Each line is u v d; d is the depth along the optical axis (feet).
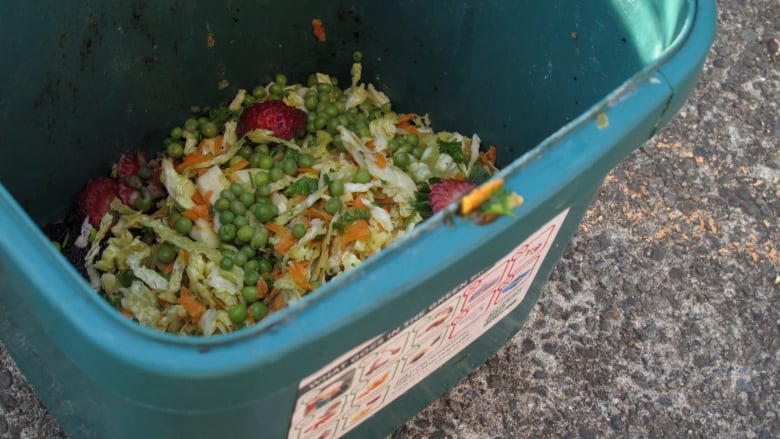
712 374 6.92
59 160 6.52
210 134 7.02
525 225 4.17
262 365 3.46
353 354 4.04
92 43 6.13
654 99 4.25
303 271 6.14
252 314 5.96
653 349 6.98
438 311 4.46
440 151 6.93
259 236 6.27
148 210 6.74
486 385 6.64
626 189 7.74
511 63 6.44
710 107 8.28
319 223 6.30
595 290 7.20
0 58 5.63
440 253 3.77
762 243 7.62
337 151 6.97
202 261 6.12
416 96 7.39
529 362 6.79
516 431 6.49
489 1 6.28
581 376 6.78
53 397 5.39
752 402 6.82
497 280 4.82
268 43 7.13
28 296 3.76
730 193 7.84
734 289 7.35
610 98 4.20
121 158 6.91
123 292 6.06
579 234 7.44
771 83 8.52
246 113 6.92
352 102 7.29
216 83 7.14
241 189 6.47
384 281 3.67
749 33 8.77
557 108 6.23
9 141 6.08
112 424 4.54
